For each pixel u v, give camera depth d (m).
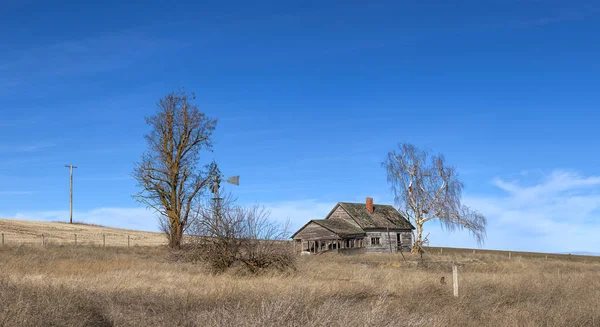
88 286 15.25
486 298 15.68
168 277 20.11
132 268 23.69
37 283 14.96
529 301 15.80
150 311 12.16
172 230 46.56
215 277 21.62
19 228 63.28
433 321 11.11
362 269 29.45
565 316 12.63
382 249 68.44
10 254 31.41
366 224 67.19
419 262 40.53
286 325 9.84
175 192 48.28
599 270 39.94
